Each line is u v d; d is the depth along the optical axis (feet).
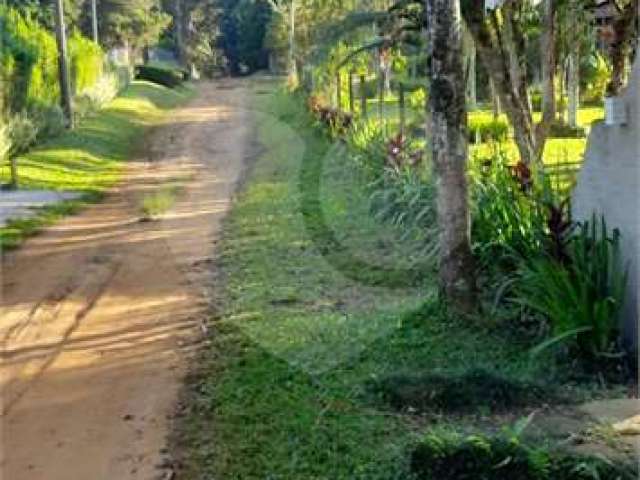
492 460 12.30
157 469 13.65
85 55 79.46
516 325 19.42
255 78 126.82
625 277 17.06
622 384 16.22
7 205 40.24
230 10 159.43
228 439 14.42
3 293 25.71
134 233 34.88
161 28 134.51
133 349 20.12
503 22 32.50
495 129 52.37
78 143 60.13
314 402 15.72
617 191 17.62
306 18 85.30
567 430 13.84
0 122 50.88
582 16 41.16
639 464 12.29
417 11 35.14
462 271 19.88
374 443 13.83
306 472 12.98
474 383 15.58
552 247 18.11
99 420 15.92
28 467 14.08
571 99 60.64
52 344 20.76
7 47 54.60
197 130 70.38
